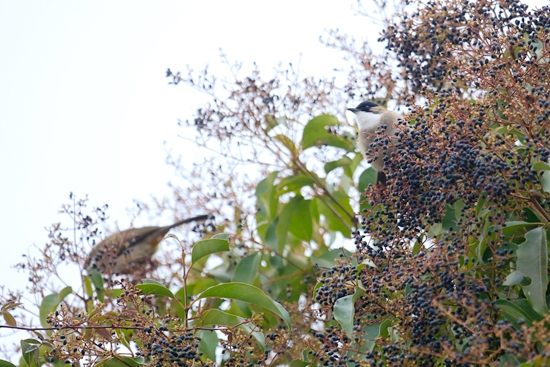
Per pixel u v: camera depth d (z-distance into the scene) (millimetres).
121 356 9531
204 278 14633
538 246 8602
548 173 9031
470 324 8070
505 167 8719
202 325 10086
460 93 10828
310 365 9875
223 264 14773
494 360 8039
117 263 14844
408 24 11859
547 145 9227
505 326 7344
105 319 9477
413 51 11984
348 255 12023
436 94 10938
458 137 9250
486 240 8883
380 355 9133
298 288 13867
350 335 8625
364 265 9438
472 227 9219
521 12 10781
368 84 13008
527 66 9844
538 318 8414
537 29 10516
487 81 9695
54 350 9570
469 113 9508
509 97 9469
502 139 9211
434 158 9477
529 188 9125
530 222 9531
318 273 13547
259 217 14617
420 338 8352
